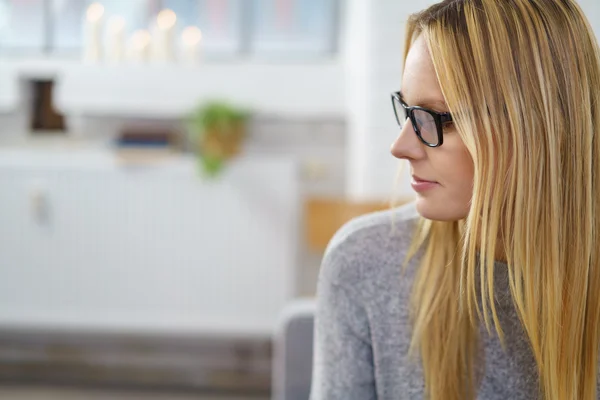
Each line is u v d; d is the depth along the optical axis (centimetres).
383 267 100
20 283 336
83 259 333
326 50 368
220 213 331
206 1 362
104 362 345
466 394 98
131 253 333
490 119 79
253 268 335
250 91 344
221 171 327
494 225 82
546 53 79
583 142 83
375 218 105
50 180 329
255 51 368
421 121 82
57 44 364
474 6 80
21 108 356
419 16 86
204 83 343
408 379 101
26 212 331
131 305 336
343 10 362
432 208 85
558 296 86
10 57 353
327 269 103
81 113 354
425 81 82
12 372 330
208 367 343
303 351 163
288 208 331
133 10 360
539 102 80
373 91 298
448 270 96
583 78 82
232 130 325
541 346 90
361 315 102
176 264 334
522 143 80
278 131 354
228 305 337
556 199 82
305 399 164
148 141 327
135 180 328
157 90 343
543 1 81
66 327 345
